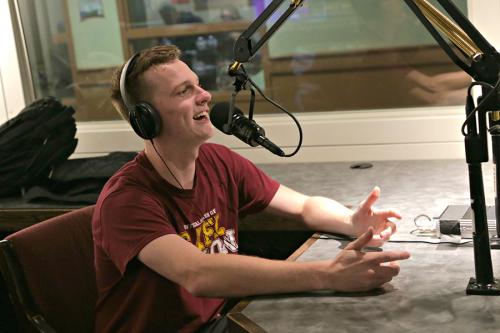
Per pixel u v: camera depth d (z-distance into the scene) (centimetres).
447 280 148
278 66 275
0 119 308
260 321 136
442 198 206
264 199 197
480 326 125
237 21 275
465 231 171
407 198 210
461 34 139
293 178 252
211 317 176
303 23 268
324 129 271
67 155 267
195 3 278
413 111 261
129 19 290
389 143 264
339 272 147
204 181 185
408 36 257
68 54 301
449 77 255
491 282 141
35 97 309
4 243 176
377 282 145
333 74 269
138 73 173
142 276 165
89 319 183
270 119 278
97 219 170
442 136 257
